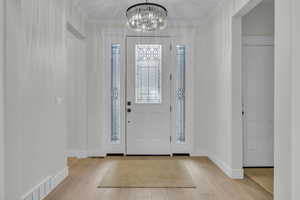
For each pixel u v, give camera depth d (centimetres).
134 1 379
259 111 388
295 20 188
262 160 389
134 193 276
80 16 415
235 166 335
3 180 195
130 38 472
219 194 274
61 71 322
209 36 451
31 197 237
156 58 472
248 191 284
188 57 471
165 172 358
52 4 291
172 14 436
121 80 473
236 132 336
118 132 475
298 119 188
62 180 321
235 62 336
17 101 211
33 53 245
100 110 466
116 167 386
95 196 267
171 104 475
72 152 457
